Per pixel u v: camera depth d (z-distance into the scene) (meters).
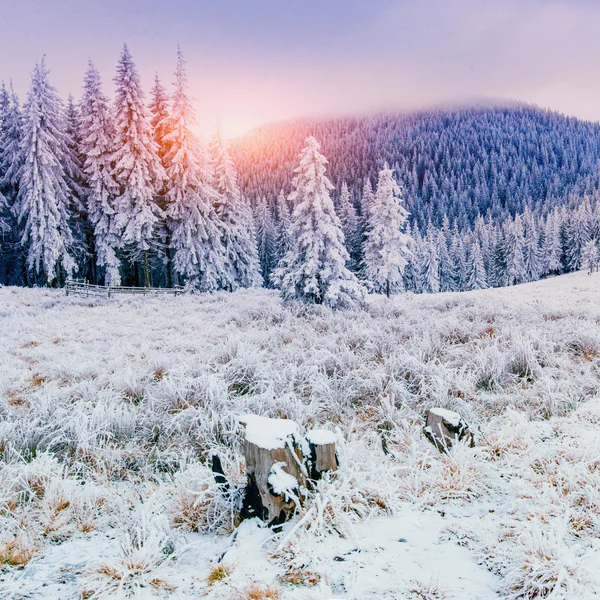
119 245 26.58
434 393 6.88
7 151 28.78
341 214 46.28
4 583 3.04
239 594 2.83
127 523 3.83
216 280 29.44
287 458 3.77
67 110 29.97
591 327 10.24
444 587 2.82
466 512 3.88
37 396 7.36
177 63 26.94
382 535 3.55
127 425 6.22
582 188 163.25
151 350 10.35
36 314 16.73
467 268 83.25
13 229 28.56
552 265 88.44
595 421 5.65
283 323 12.72
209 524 3.90
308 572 3.06
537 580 2.79
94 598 2.86
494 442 5.21
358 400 7.29
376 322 12.79
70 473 5.08
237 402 6.78
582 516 3.56
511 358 8.26
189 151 26.94
